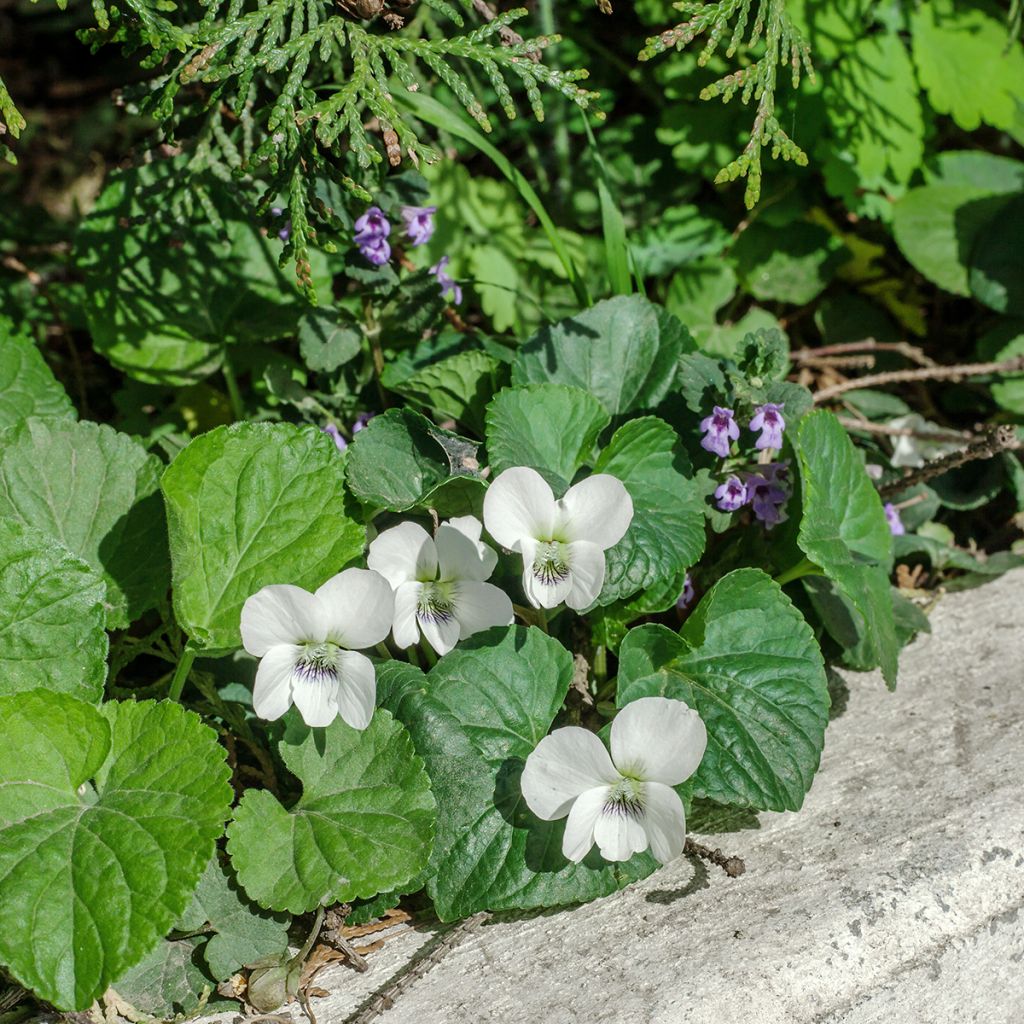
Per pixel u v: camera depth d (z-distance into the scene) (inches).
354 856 16.8
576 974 16.7
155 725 16.9
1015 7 22.3
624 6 24.7
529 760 16.7
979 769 18.3
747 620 18.1
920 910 17.2
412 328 19.9
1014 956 17.6
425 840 16.8
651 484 18.3
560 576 17.2
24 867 16.1
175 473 17.5
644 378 19.4
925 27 23.1
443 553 17.2
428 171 22.1
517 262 22.6
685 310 22.9
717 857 17.5
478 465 18.2
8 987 16.6
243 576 17.6
